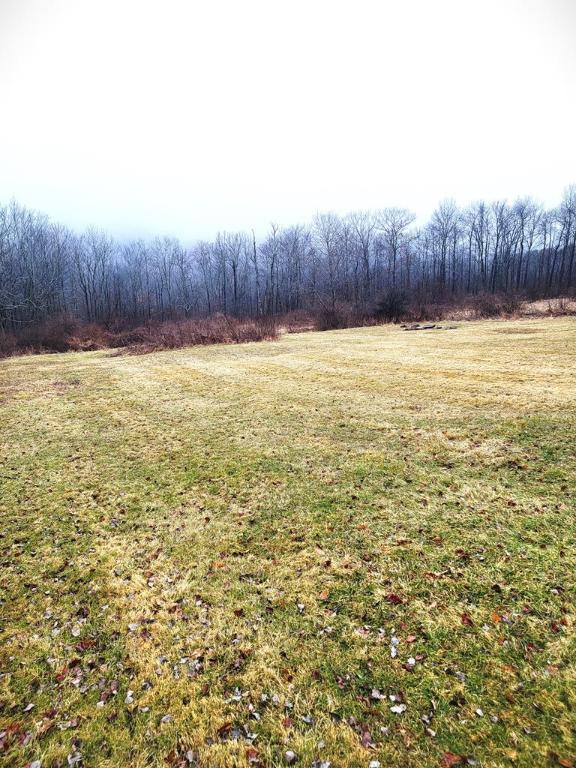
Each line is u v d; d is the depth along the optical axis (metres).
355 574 4.06
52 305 44.88
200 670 3.10
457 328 24.84
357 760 2.42
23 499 5.98
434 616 3.46
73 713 2.81
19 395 12.96
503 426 7.61
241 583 4.04
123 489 6.20
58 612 3.77
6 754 2.55
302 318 39.72
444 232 59.78
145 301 62.69
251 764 2.45
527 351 15.10
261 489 5.97
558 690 2.73
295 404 10.31
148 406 10.98
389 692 2.82
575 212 52.59
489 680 2.85
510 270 65.56
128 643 3.38
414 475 6.04
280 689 2.90
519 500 5.12
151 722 2.72
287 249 57.59
